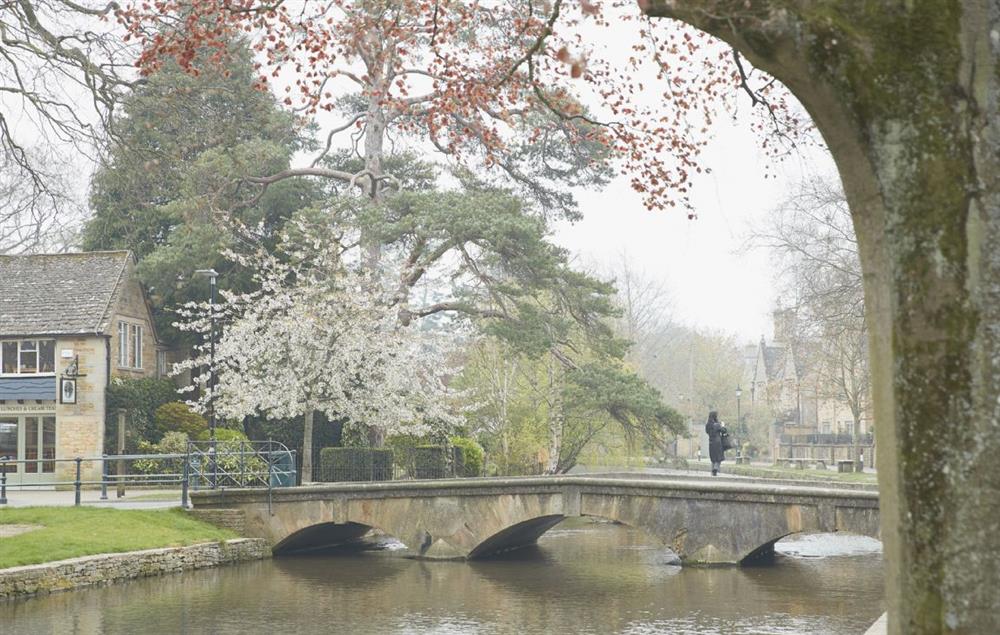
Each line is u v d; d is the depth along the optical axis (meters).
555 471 49.12
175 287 45.56
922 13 5.97
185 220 43.53
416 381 40.88
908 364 5.99
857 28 6.07
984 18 5.97
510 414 49.75
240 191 44.44
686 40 12.33
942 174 5.95
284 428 44.91
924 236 5.97
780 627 18.41
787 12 6.14
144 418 42.62
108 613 19.73
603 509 27.44
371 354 39.56
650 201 12.74
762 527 25.72
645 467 65.44
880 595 21.97
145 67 11.53
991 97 5.96
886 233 6.10
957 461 5.84
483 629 18.47
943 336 5.90
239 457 35.84
